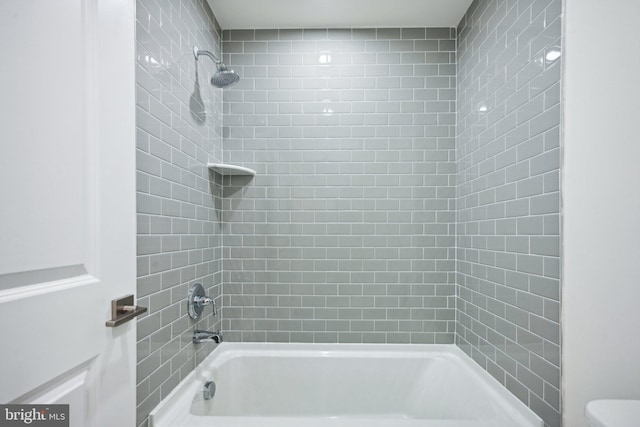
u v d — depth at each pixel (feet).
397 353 5.88
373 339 6.03
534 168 3.61
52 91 1.97
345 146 6.09
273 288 6.08
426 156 6.06
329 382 5.77
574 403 3.10
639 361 3.05
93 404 2.37
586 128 3.10
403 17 5.82
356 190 6.08
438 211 6.04
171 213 4.00
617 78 3.09
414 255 6.05
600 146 3.09
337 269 6.07
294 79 6.11
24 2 1.77
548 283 3.35
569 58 3.10
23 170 1.77
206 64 5.28
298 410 5.73
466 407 4.60
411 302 6.03
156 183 3.61
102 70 2.45
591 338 3.09
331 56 6.09
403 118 6.07
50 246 1.95
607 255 3.09
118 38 2.66
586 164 3.11
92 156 2.35
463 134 5.69
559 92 3.20
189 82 4.58
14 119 1.72
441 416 5.12
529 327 3.69
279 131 6.13
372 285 6.06
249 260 6.09
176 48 4.17
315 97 6.10
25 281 1.81
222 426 3.53
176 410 3.87
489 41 4.74
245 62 6.13
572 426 3.10
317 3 5.45
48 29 1.93
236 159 6.12
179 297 4.25
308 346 6.00
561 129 3.15
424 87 6.06
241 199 6.12
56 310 1.99
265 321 6.07
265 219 6.12
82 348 2.23
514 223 4.02
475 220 5.18
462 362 5.48
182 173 4.34
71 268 2.16
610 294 3.08
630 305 3.07
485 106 4.86
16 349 1.73
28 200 1.80
